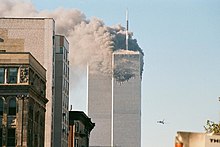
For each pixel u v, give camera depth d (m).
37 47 141.25
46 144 137.62
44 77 131.50
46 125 138.62
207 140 40.19
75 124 168.25
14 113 112.44
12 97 112.69
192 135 40.41
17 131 111.69
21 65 113.56
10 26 140.88
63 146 152.25
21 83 113.00
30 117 115.50
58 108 148.88
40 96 124.19
